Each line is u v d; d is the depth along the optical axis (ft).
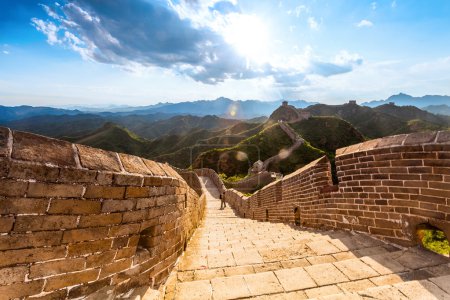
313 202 19.67
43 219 5.81
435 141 11.19
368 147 14.08
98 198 6.88
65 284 6.26
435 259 10.22
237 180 135.44
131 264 8.02
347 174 15.42
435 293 7.64
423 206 11.42
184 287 9.10
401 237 12.23
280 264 10.96
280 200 29.53
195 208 23.91
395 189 12.59
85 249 6.64
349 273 9.64
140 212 8.29
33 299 5.71
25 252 5.57
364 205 14.15
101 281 7.06
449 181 10.59
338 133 279.49
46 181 5.83
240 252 12.47
